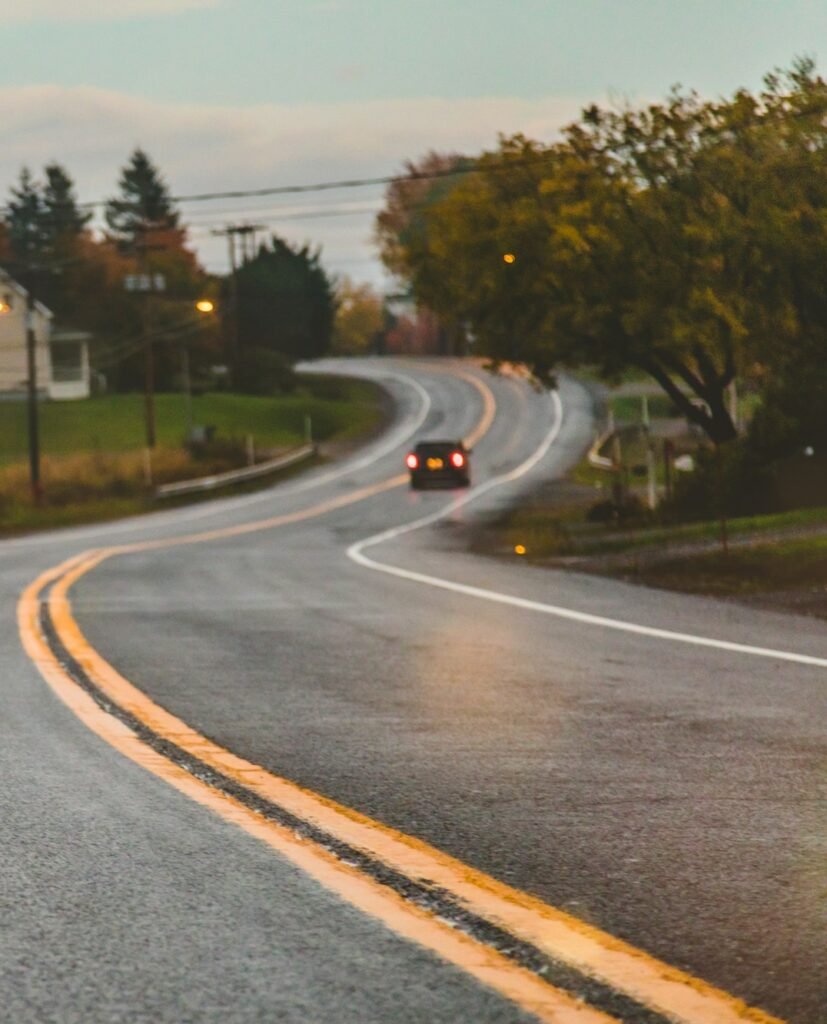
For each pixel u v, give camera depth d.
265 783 23.33
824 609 53.06
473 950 14.50
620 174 122.88
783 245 111.38
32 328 179.12
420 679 36.28
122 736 27.84
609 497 165.12
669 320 121.00
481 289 134.25
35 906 16.17
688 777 23.70
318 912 15.92
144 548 113.25
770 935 15.13
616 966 13.96
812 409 107.12
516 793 22.62
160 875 17.55
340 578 75.12
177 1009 12.77
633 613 53.34
